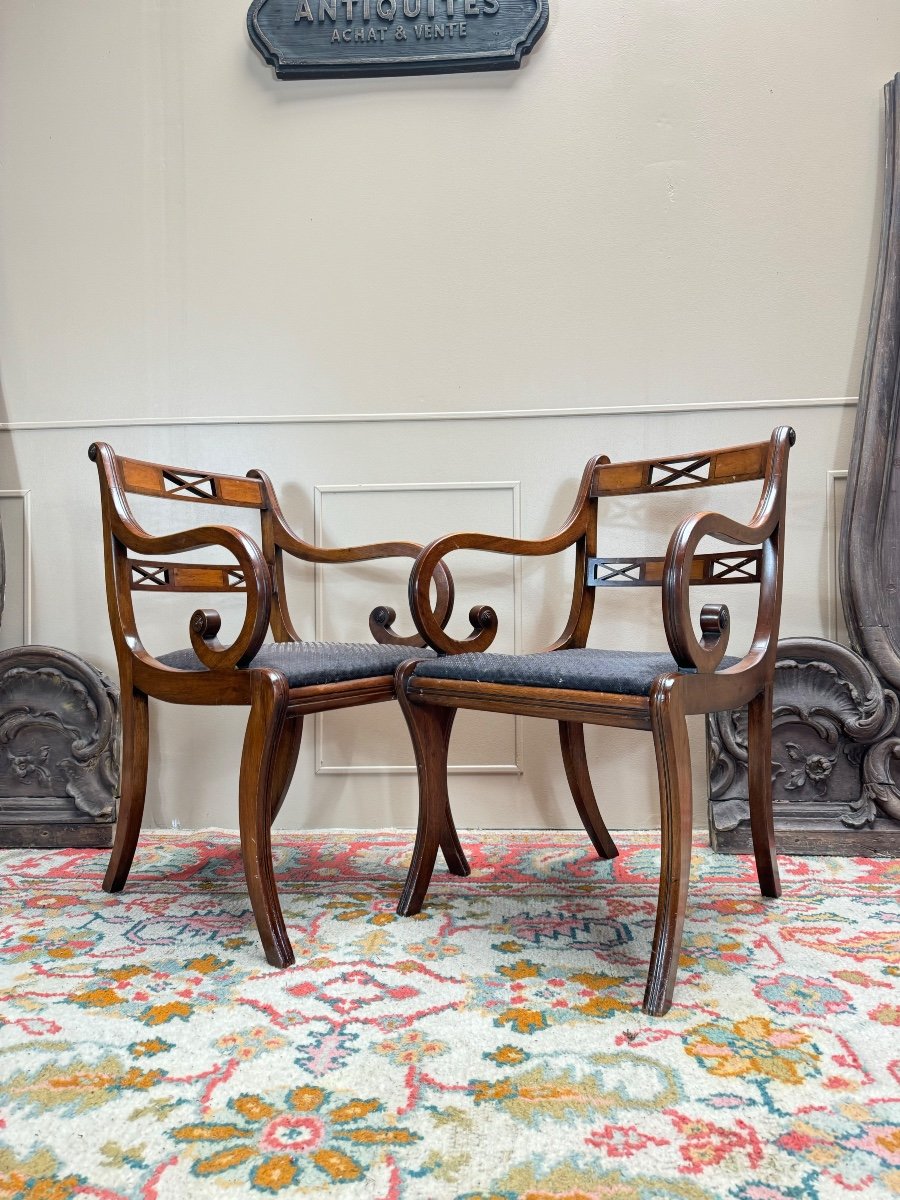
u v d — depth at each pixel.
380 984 1.00
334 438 1.76
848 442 1.67
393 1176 0.66
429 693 1.18
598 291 1.73
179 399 1.78
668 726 0.93
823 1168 0.66
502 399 1.74
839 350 1.68
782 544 1.26
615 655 1.20
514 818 1.73
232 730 1.76
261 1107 0.75
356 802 1.75
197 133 1.79
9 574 1.79
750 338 1.70
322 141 1.77
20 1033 0.89
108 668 1.78
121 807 1.34
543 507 1.73
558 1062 0.82
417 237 1.76
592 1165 0.67
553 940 1.13
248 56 1.79
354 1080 0.79
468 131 1.75
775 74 1.71
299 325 1.77
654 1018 0.91
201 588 1.45
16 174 1.81
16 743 1.65
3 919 1.23
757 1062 0.82
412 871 1.24
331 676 1.14
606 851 1.51
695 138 1.72
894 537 1.57
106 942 1.14
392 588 1.76
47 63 1.81
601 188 1.73
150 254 1.79
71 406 1.80
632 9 1.73
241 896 1.33
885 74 1.68
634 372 1.72
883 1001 0.95
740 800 1.55
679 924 0.95
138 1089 0.78
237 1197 0.63
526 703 1.06
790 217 1.70
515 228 1.74
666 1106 0.75
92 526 1.79
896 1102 0.76
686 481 1.70
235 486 1.54
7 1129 0.72
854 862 1.48
